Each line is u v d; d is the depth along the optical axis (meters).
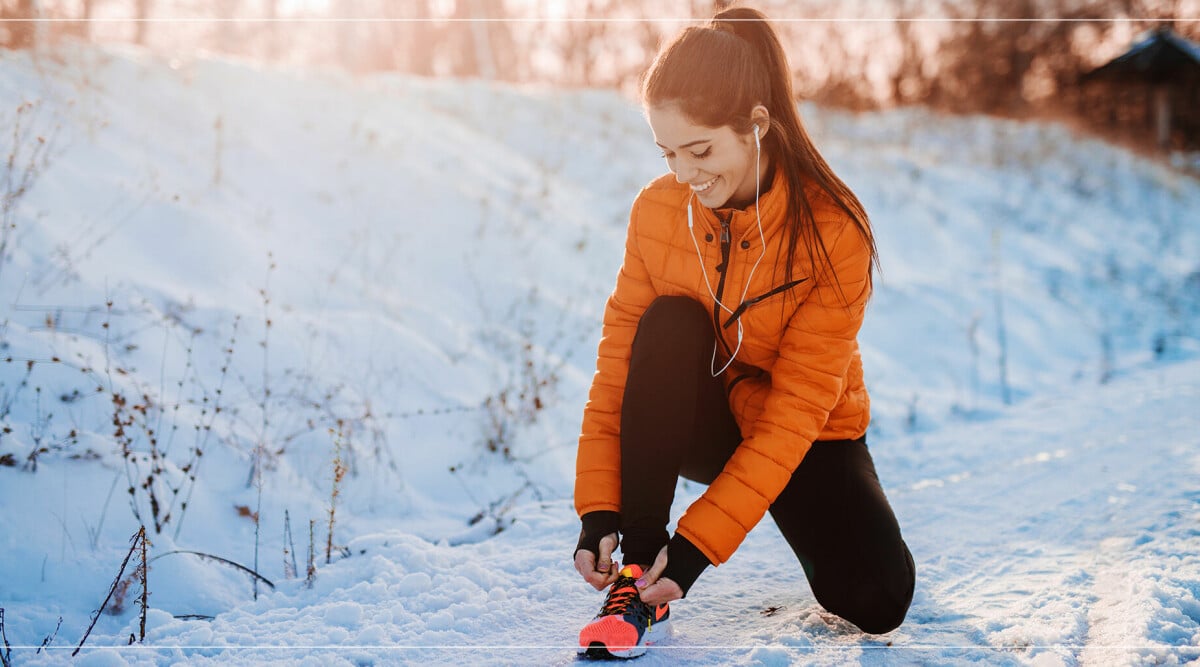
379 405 4.08
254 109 7.56
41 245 4.18
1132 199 15.27
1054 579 2.58
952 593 2.54
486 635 2.27
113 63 7.31
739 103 1.94
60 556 2.64
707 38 1.95
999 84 26.08
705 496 2.08
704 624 2.33
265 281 4.91
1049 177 15.35
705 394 2.29
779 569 2.75
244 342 4.15
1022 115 24.30
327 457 3.58
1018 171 15.23
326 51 20.08
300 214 6.02
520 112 11.88
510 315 5.64
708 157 1.97
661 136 1.97
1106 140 19.70
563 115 12.32
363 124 8.18
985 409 5.80
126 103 6.59
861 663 2.06
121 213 4.85
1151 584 2.41
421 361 4.50
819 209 2.11
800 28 21.41
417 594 2.50
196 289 4.53
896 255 10.21
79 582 2.57
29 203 4.49
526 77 21.91
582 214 8.35
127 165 5.48
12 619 2.35
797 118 2.09
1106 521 3.06
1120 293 10.09
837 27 21.91
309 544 3.02
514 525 3.22
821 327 2.12
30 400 3.22
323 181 6.61
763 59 2.06
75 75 6.62
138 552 2.73
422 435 4.00
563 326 5.79
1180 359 7.44
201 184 5.75
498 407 4.30
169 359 3.83
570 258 6.95
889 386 6.31
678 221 2.24
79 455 3.02
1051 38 26.31
